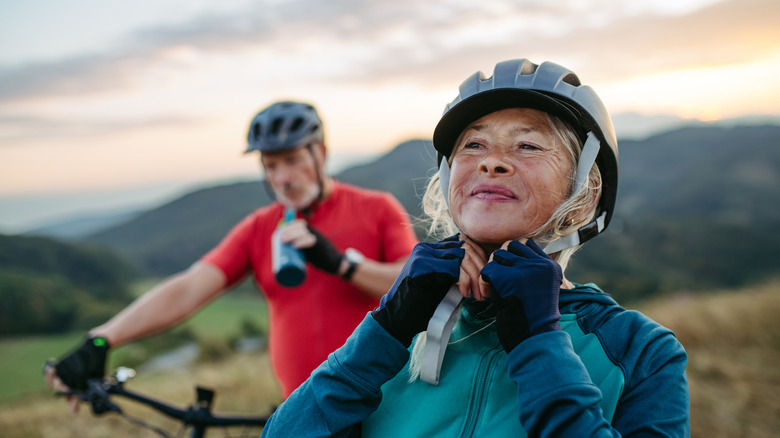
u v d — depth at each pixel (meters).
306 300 2.19
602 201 1.02
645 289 17.55
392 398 1.02
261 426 2.00
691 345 6.34
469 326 1.03
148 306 2.13
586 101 0.94
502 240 0.94
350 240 2.34
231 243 2.35
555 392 0.80
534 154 0.92
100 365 1.99
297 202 2.29
